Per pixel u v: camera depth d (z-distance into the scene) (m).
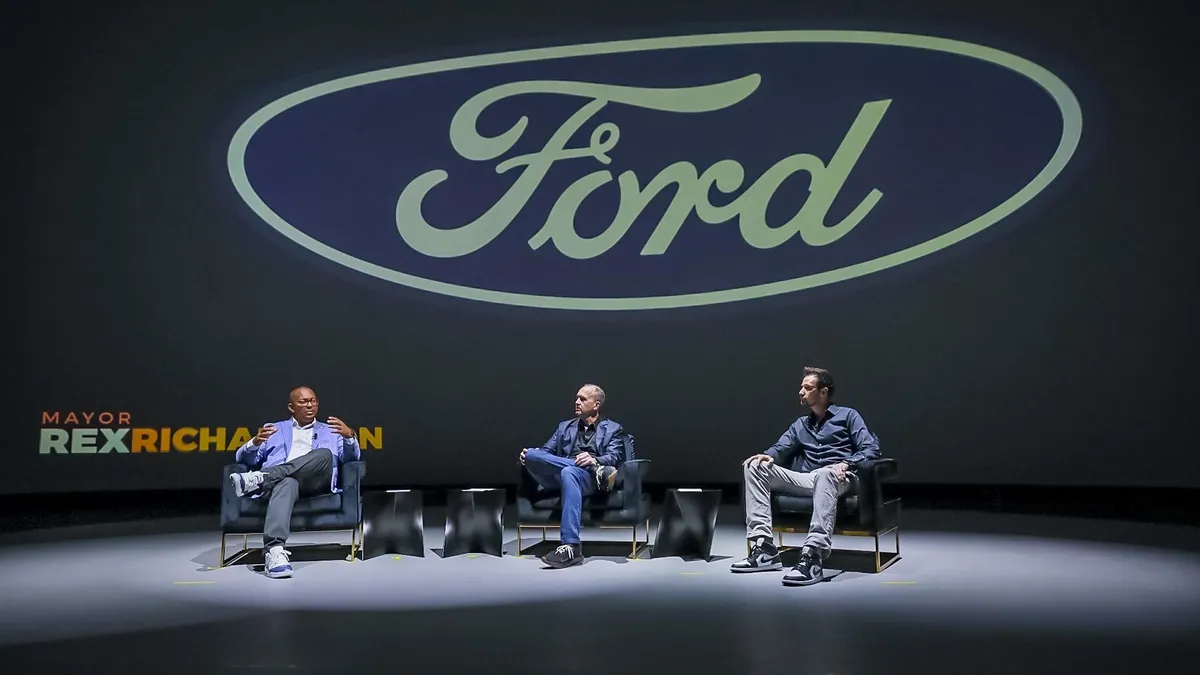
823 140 7.07
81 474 6.74
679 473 7.06
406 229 7.16
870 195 7.01
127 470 6.80
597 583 3.80
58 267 6.79
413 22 7.20
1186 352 6.55
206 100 7.03
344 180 7.14
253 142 7.07
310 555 4.61
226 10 7.07
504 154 7.20
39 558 4.50
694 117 7.14
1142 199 6.66
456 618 3.14
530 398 7.11
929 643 2.77
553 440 4.70
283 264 7.05
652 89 7.18
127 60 6.95
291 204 7.08
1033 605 3.30
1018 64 6.88
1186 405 6.54
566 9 7.20
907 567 4.14
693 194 7.13
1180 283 6.58
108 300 6.84
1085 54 6.79
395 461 7.05
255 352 7.00
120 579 3.90
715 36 7.14
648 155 7.16
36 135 6.81
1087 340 6.72
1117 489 6.64
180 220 6.95
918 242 6.95
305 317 7.06
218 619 3.12
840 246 7.02
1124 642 2.77
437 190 7.17
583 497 4.46
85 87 6.89
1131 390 6.64
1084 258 6.73
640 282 7.13
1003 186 6.87
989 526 5.55
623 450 4.61
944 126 6.96
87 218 6.84
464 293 7.15
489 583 3.80
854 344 6.99
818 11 7.09
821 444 4.30
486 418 7.11
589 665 2.55
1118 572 3.99
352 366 7.08
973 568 4.11
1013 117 6.88
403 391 7.10
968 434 6.85
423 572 4.08
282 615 3.19
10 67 6.80
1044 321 6.78
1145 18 6.70
